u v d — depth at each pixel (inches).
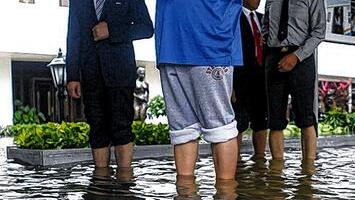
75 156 180.4
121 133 146.6
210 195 95.0
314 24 161.0
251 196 94.4
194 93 108.7
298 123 165.2
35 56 573.9
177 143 114.7
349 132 354.9
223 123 108.4
